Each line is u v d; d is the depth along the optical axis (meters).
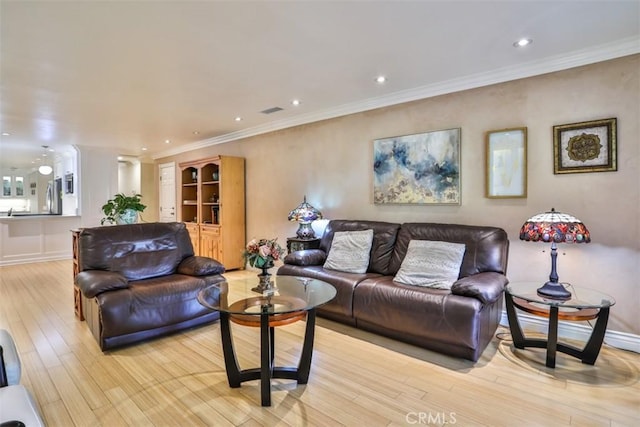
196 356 2.62
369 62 2.88
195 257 3.55
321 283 2.76
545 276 2.95
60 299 4.07
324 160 4.56
